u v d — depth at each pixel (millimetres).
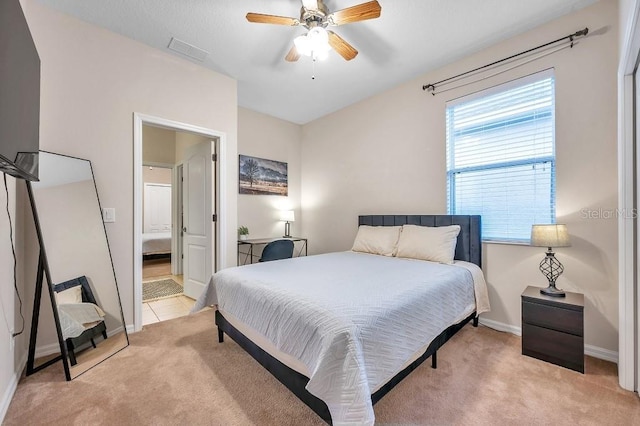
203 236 3438
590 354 2119
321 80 3350
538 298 2035
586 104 2162
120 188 2482
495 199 2693
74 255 2148
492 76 2668
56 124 2166
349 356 1158
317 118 4652
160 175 7156
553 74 2320
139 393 1658
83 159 2281
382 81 3371
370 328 1290
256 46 2668
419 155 3268
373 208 3795
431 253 2682
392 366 1357
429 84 3156
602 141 2094
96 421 1432
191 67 2943
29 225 2027
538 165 2432
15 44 1080
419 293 1703
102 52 2393
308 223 4836
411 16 2262
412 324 1550
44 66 2123
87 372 1877
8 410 1508
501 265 2592
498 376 1826
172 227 5102
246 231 4070
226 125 3234
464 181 2912
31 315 2029
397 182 3500
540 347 2029
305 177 4891
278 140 4656
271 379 1814
